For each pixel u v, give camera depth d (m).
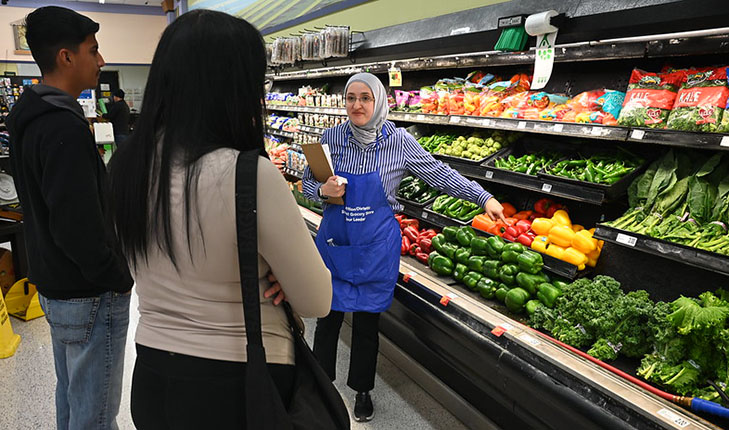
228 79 0.91
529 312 2.21
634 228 2.00
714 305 1.71
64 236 1.48
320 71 4.57
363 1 4.13
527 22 2.30
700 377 1.67
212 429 1.00
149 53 13.69
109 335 1.75
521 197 3.02
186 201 0.89
